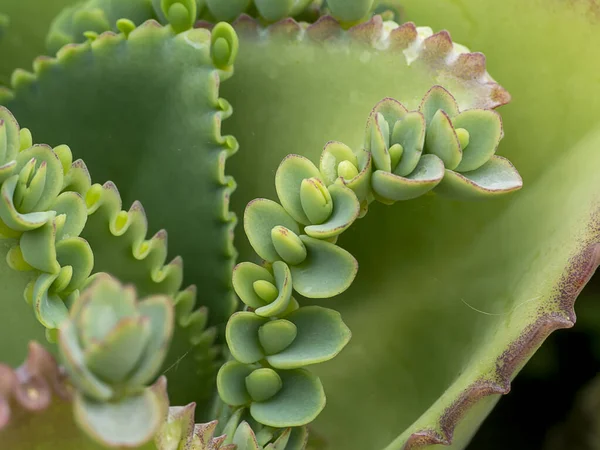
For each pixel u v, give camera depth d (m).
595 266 0.18
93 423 0.15
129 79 0.20
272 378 0.19
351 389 0.20
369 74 0.20
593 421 0.24
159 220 0.21
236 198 0.21
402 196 0.18
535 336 0.18
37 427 0.15
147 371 0.15
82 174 0.19
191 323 0.20
